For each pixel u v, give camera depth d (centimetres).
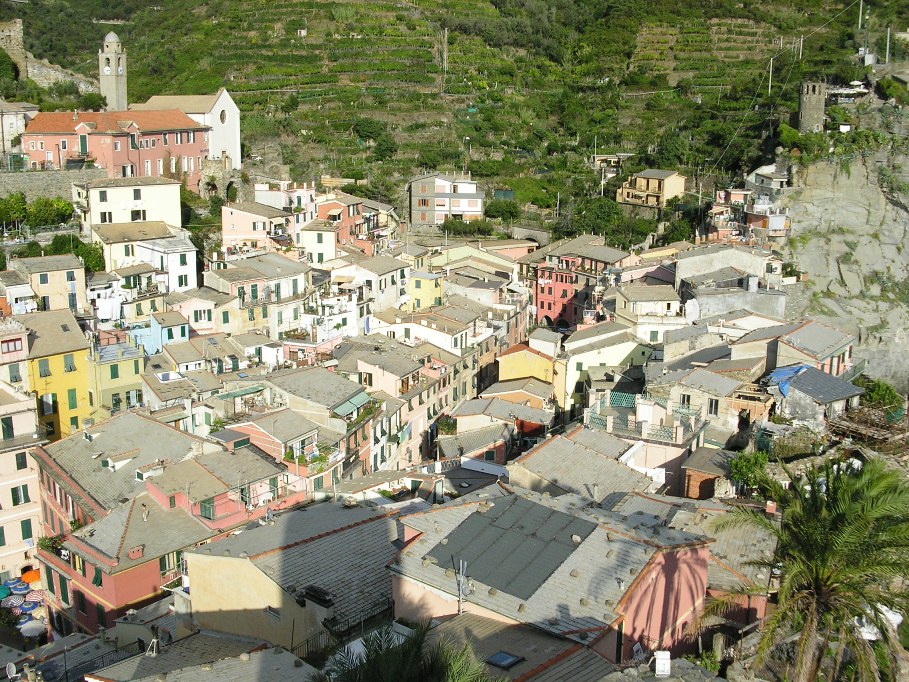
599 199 19050
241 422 9012
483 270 16475
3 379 10169
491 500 5409
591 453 7194
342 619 5053
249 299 12712
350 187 19012
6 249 12888
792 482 4506
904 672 4322
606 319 12694
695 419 8444
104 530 7681
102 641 6681
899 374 12888
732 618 5106
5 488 9088
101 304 12462
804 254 14512
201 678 4375
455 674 3566
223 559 5497
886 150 16000
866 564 3934
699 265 12506
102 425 9169
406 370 11231
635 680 3975
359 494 7906
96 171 14800
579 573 4631
